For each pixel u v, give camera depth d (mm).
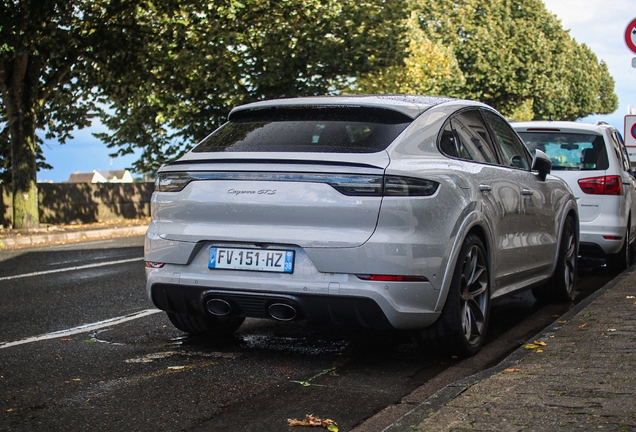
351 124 5141
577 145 9484
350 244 4715
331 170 4801
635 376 4148
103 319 6914
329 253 4750
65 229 19656
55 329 6461
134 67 20188
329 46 24172
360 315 4773
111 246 15242
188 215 5184
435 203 4887
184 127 26062
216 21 20984
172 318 5855
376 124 5117
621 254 9711
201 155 5266
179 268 5207
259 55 23875
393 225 4715
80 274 10289
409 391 4523
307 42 23828
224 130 5535
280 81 23578
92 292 8594
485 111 6309
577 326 5645
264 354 5457
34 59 19125
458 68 49312
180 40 20188
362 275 4711
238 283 4973
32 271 10758
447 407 3711
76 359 5348
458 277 5121
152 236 5336
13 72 19078
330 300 4781
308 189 4828
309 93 24188
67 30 18844
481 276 5559
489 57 52938
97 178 102812
